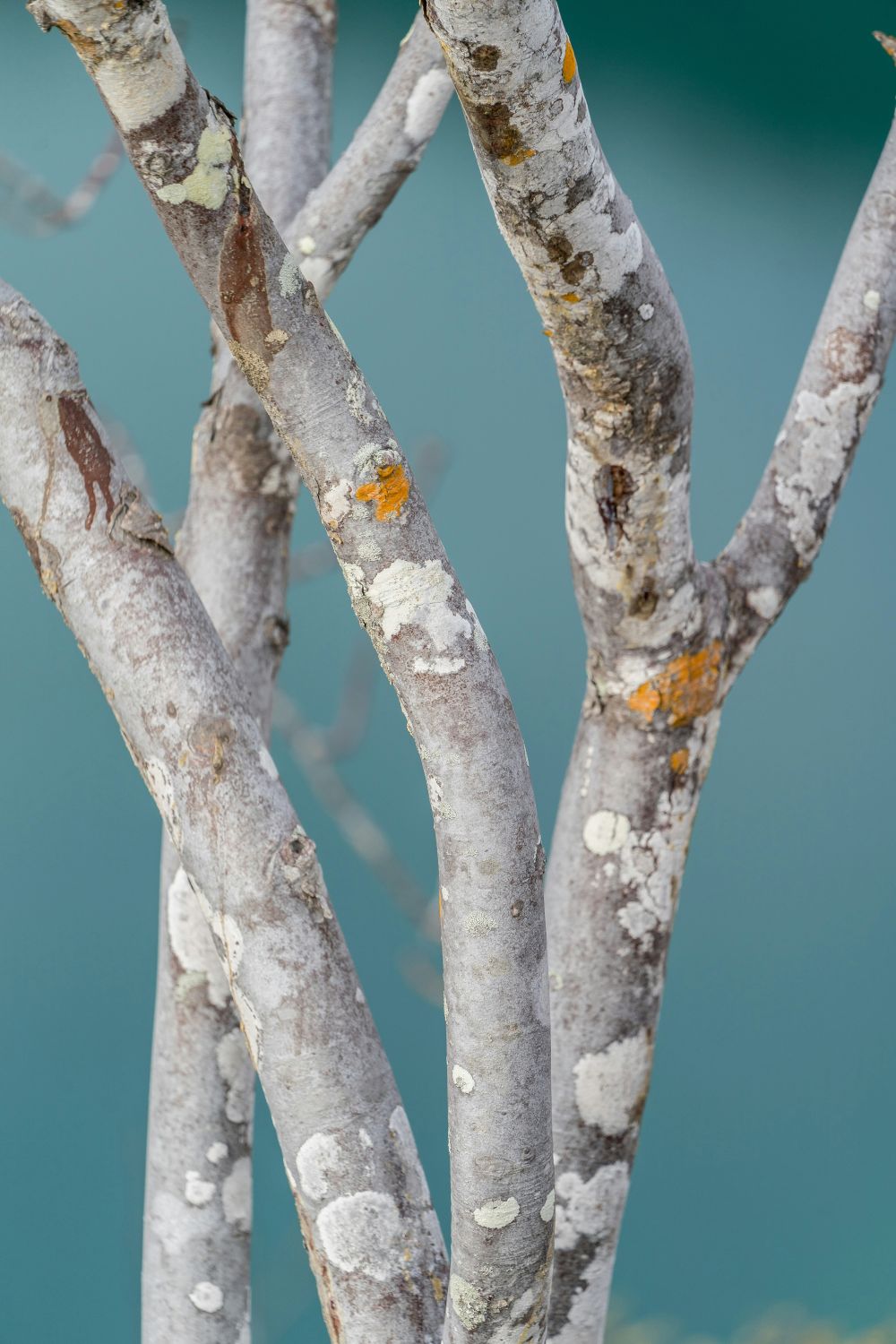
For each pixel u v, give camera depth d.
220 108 2.21
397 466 2.21
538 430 4.46
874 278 2.45
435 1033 3.90
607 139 4.72
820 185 4.79
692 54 4.71
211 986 2.47
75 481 2.25
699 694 2.41
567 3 4.71
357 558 2.21
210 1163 2.46
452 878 2.20
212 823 2.24
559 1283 2.41
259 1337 2.90
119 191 4.23
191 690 2.24
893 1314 3.80
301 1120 2.24
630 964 2.41
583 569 2.39
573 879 2.42
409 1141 2.25
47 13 2.17
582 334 2.29
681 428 2.33
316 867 2.24
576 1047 2.40
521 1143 2.19
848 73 4.69
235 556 2.56
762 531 2.45
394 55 4.37
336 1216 2.23
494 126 2.22
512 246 2.27
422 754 2.21
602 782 2.42
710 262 4.71
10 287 2.27
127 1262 3.61
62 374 2.26
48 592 2.26
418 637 2.21
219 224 2.21
